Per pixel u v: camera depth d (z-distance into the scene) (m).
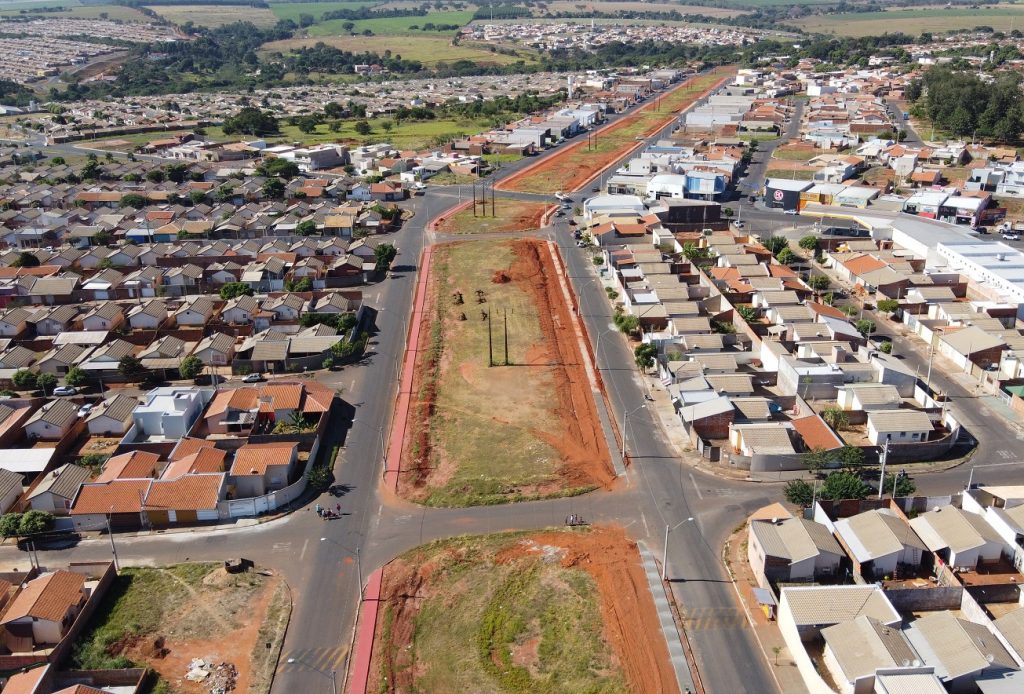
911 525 78.94
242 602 72.81
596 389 112.31
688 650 66.62
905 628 65.50
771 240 170.38
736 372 111.62
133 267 164.50
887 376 106.62
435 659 66.56
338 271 157.38
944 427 99.50
